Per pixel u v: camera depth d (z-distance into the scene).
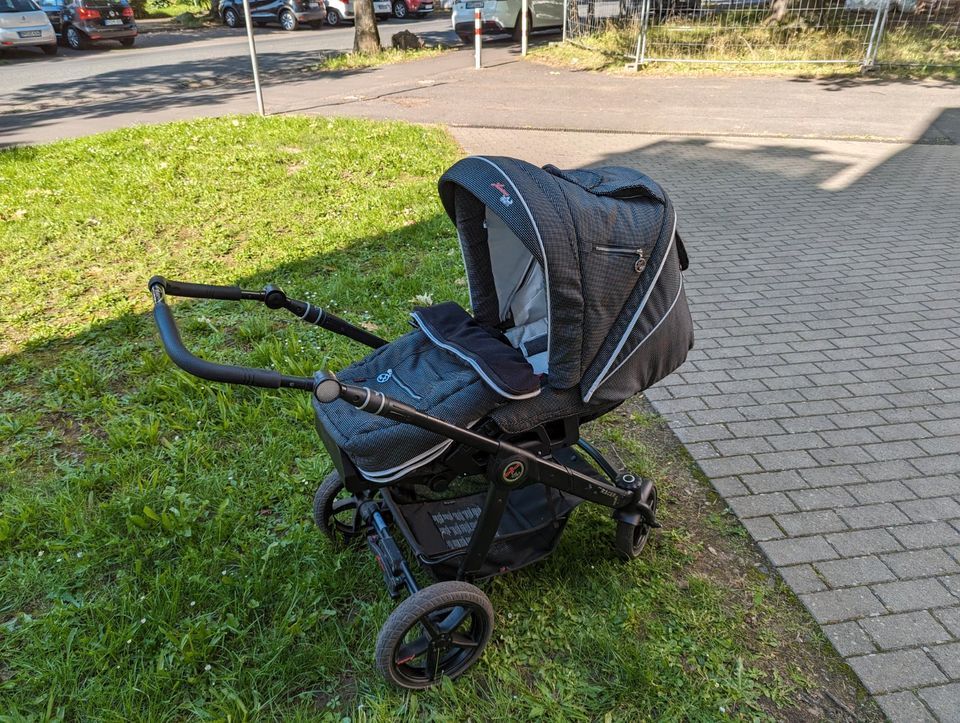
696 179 8.95
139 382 4.60
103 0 21.62
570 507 3.11
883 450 4.02
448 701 2.65
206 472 3.79
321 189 8.19
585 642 2.86
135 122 12.15
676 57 15.77
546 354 3.03
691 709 2.61
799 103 12.59
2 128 12.00
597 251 2.55
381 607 2.98
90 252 6.59
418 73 16.00
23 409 4.40
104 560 3.23
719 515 3.57
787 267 6.49
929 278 6.21
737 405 4.44
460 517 3.04
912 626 2.94
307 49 20.73
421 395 2.61
